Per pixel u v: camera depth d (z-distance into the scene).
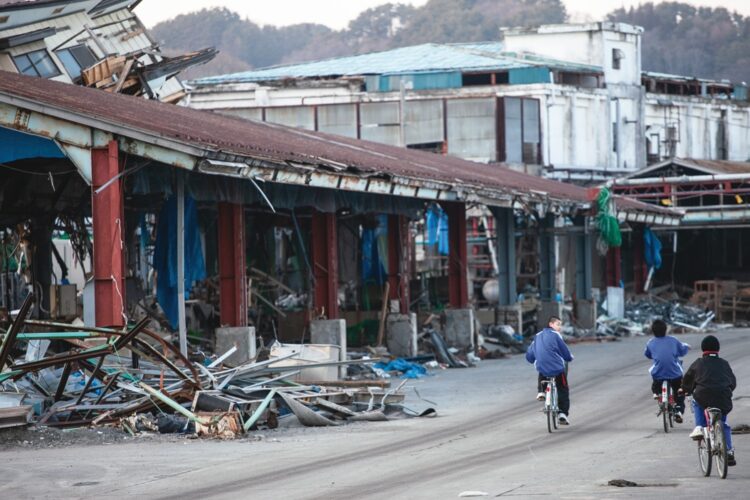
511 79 130.25
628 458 25.77
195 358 42.66
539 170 127.31
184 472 25.34
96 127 36.72
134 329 32.72
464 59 136.00
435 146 124.19
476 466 25.28
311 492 22.22
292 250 65.69
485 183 60.75
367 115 125.06
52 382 35.44
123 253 37.97
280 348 41.50
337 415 35.19
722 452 22.20
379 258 62.66
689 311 88.88
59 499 22.28
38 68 67.00
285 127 67.81
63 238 61.25
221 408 32.59
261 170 39.78
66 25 70.75
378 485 22.86
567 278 91.44
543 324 74.25
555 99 130.12
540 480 22.86
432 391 44.47
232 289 44.53
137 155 37.75
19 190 46.25
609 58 139.62
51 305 48.72
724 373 22.84
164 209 43.81
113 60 67.88
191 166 37.00
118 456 27.88
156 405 33.16
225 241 44.62
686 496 20.48
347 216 57.59
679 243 108.50
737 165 110.69
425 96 131.62
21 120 37.16
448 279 68.50
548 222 74.50
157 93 74.12
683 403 30.97
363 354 53.78
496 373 52.03
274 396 34.50
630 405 37.78
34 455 28.25
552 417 32.31
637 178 102.25
